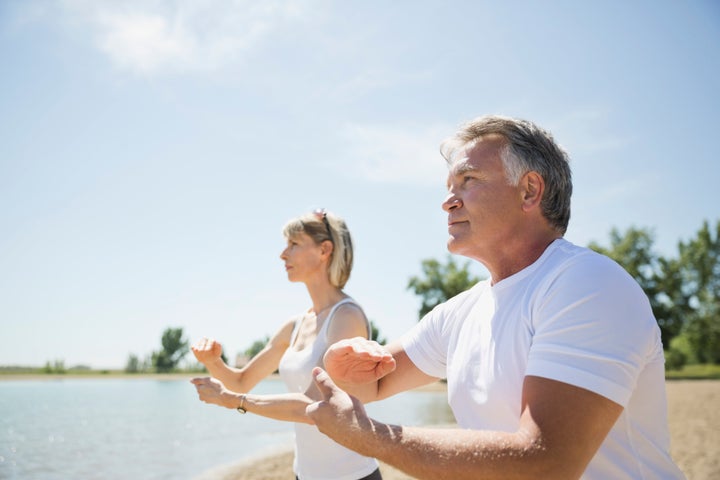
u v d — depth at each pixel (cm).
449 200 171
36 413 2264
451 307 189
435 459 114
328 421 131
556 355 124
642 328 129
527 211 162
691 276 4809
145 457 1144
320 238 314
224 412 2402
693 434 966
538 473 110
